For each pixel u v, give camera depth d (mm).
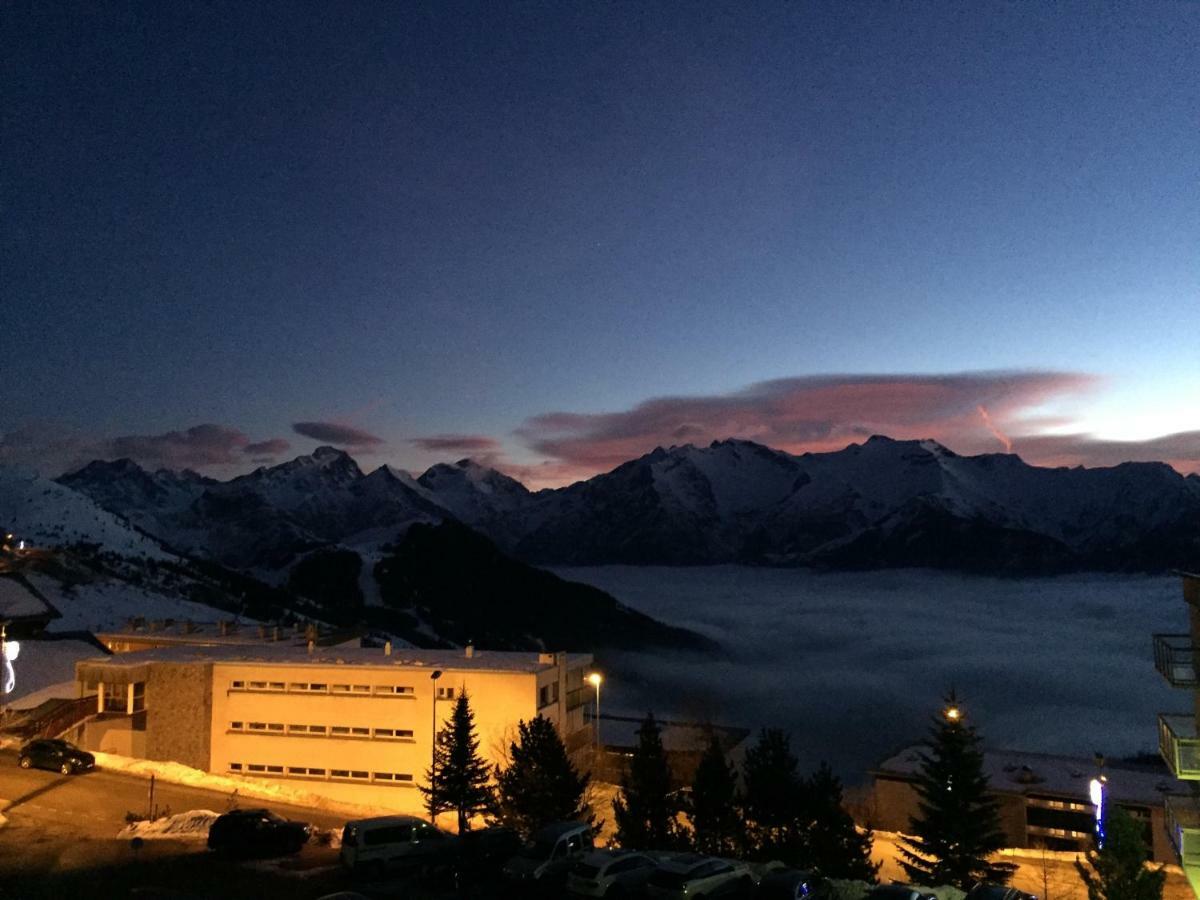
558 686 66312
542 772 47688
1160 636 45250
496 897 32000
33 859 36344
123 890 32250
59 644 87875
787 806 49812
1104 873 33906
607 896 30500
